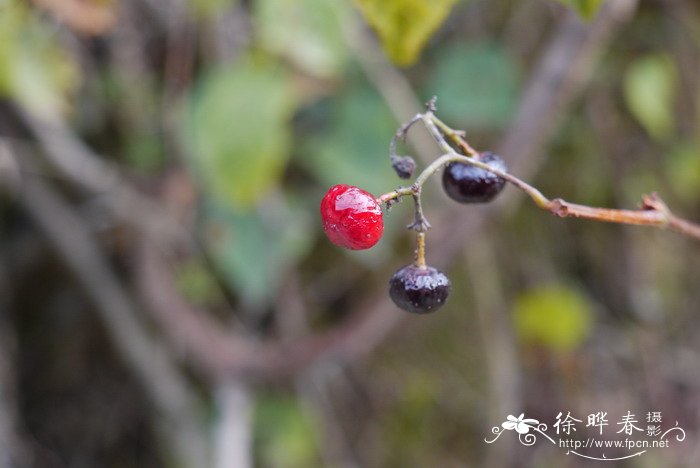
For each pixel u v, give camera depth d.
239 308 0.39
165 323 0.36
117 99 0.37
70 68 0.33
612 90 0.41
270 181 0.34
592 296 0.45
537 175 0.42
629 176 0.43
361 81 0.35
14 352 0.40
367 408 0.42
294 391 0.38
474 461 0.42
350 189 0.24
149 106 0.37
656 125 0.39
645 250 0.44
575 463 0.43
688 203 0.44
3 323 0.40
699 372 0.45
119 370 0.42
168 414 0.39
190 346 0.36
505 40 0.39
